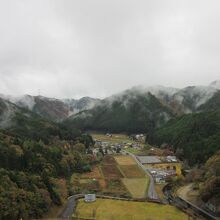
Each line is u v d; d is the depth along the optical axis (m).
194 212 155.75
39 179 171.12
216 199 157.25
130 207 162.50
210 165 199.62
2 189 137.88
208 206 158.50
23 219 136.62
